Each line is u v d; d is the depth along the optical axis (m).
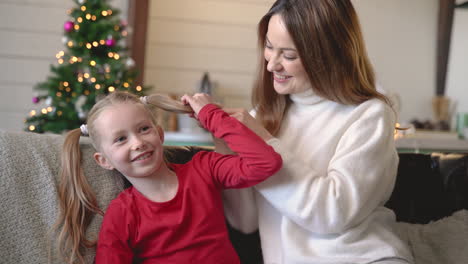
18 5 3.95
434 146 3.79
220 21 4.27
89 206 1.21
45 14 3.98
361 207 1.18
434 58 4.43
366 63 1.37
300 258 1.19
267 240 1.31
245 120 1.26
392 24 4.38
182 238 1.14
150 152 1.13
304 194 1.17
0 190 1.12
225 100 4.31
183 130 3.84
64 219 1.17
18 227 1.12
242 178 1.16
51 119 3.24
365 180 1.18
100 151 1.17
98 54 3.29
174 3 4.20
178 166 1.25
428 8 4.40
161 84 4.23
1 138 1.18
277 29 1.25
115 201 1.18
